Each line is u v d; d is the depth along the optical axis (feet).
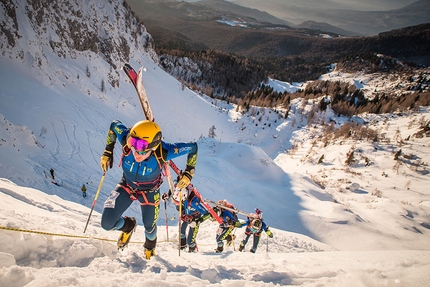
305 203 104.94
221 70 588.09
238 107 332.19
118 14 250.16
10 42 122.31
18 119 90.84
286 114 321.32
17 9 137.69
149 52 301.63
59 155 85.71
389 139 255.09
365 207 121.49
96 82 171.83
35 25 150.41
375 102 391.24
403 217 109.19
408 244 80.33
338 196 145.48
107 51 204.03
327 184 172.96
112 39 210.18
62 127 101.30
